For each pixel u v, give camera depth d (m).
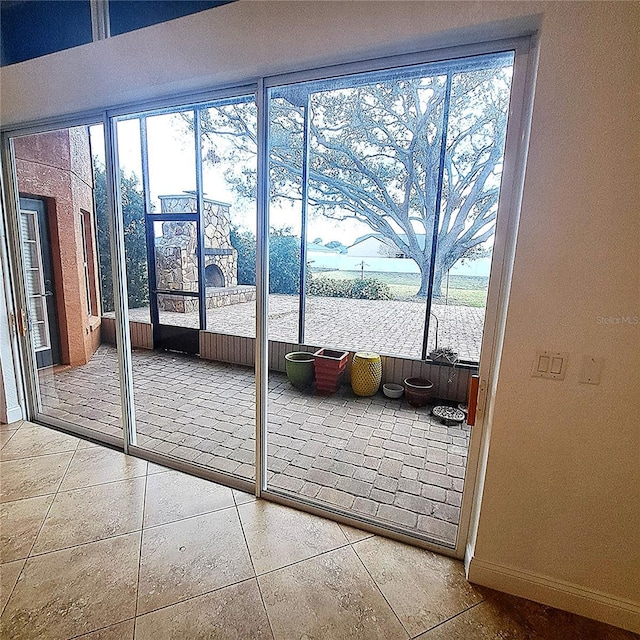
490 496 1.62
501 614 1.57
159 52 1.85
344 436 3.06
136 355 5.32
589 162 1.27
